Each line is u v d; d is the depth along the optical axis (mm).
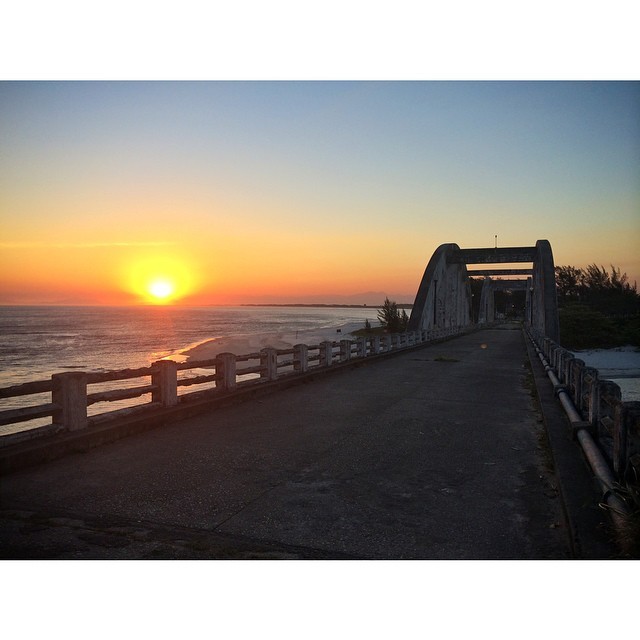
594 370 9398
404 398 12953
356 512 5523
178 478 6543
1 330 100500
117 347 59688
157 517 5301
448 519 5355
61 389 7816
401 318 57375
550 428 8781
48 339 74562
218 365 11891
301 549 4621
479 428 9719
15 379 33562
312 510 5559
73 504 5625
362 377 17094
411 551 4613
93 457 7430
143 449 7895
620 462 5715
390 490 6258
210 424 9727
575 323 56781
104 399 8523
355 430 9406
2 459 6555
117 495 5910
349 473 6895
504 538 4902
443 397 13188
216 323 139125
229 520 5254
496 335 52406
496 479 6730
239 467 7062
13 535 4801
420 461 7512
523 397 13344
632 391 32844
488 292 97500
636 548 4023
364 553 4562
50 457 7199
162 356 47750
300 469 7027
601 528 4609
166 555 4410
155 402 9875
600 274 75812
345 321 159875
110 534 4848
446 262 47500
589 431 7809
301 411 11141
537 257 45750
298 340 60031
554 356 16438
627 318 61000
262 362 13859
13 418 7074
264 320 169125
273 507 5633
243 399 12219
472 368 20172
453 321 51875
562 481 5977
